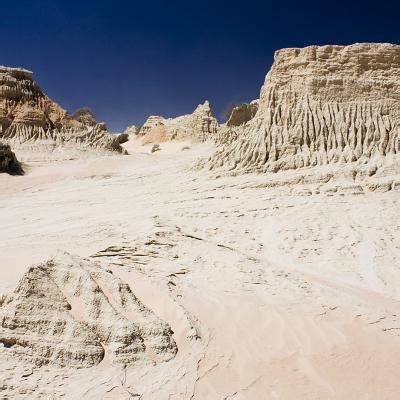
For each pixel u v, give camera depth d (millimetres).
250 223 20016
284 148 25953
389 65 27844
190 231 18641
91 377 9047
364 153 25266
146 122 81188
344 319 12203
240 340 10859
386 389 9570
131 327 9961
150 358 9742
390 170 24125
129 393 8789
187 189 25344
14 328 9406
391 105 26953
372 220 20016
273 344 10828
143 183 29531
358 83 27391
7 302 9883
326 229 19203
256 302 12703
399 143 25750
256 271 14797
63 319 9711
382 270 16219
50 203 26562
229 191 23906
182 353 10117
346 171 23906
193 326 10820
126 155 47875
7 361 8953
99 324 9930
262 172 25547
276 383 9562
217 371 9719
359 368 10188
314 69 27844
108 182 31406
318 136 26109
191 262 14992
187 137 65500
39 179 34875
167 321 10977
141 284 12430
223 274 14359
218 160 28375
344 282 15320
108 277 11031
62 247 16562
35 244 17422
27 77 52875
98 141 49062
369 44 28031
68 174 36406
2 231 20734
